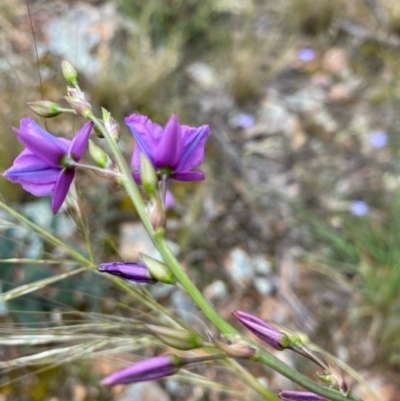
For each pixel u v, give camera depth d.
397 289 0.31
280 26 0.51
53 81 0.38
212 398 0.26
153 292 0.29
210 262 0.32
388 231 0.35
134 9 0.47
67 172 0.12
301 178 0.39
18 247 0.26
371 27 0.52
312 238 0.35
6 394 0.25
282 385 0.28
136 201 0.11
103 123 0.12
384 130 0.43
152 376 0.09
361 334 0.30
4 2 0.39
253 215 0.36
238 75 0.43
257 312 0.31
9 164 0.30
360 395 0.28
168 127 0.11
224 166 0.38
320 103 0.45
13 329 0.15
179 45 0.46
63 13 0.43
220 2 0.51
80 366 0.26
